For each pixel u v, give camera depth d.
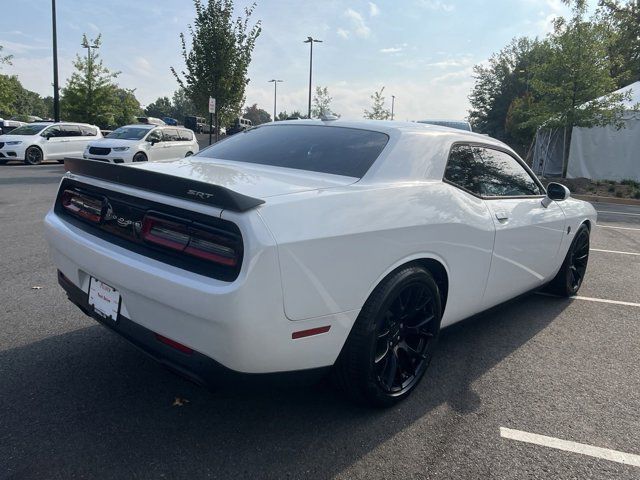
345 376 2.71
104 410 2.77
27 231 7.14
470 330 4.18
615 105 17.00
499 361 3.61
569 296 5.15
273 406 2.88
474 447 2.59
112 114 30.94
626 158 17.58
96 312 2.78
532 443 2.65
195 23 21.38
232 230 2.20
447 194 3.13
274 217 2.24
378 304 2.64
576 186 16.78
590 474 2.43
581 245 5.09
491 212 3.48
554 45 17.55
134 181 2.54
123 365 3.28
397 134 3.20
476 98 58.16
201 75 21.39
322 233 2.35
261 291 2.16
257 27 21.89
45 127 19.45
